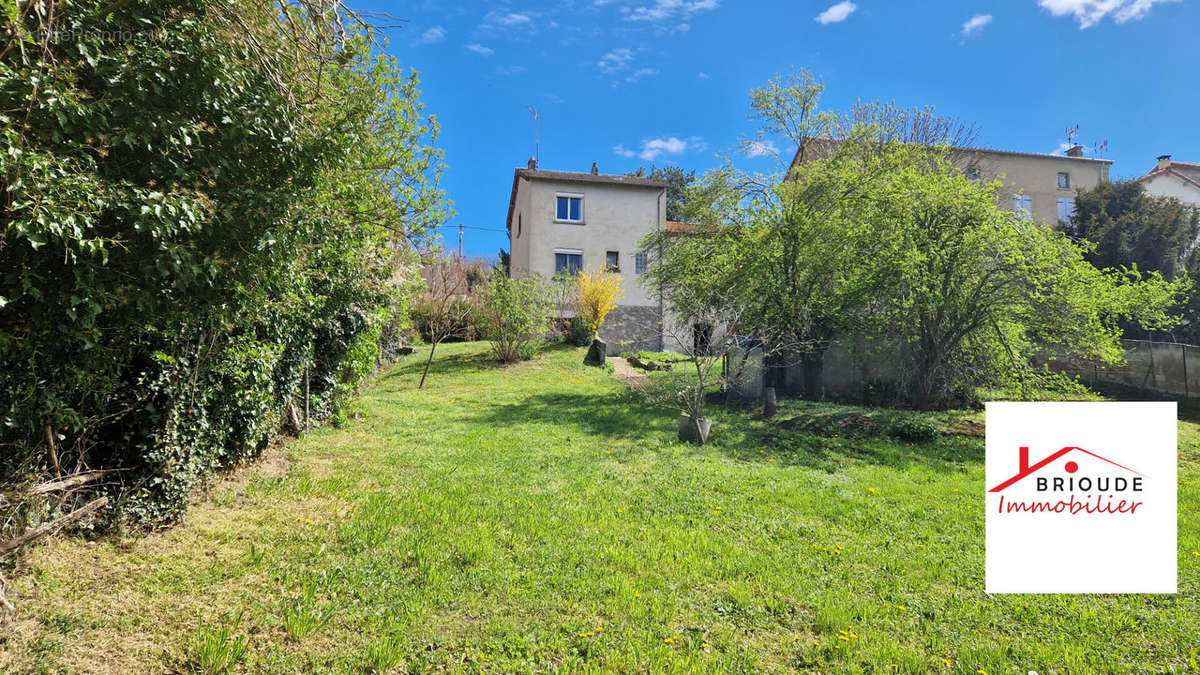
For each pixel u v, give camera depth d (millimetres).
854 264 13234
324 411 9812
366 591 3859
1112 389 15117
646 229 28344
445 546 4727
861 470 8133
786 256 13930
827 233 13641
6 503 3422
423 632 3385
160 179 3506
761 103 14484
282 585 3898
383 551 4574
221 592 3740
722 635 3484
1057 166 31859
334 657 3096
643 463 8289
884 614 3832
